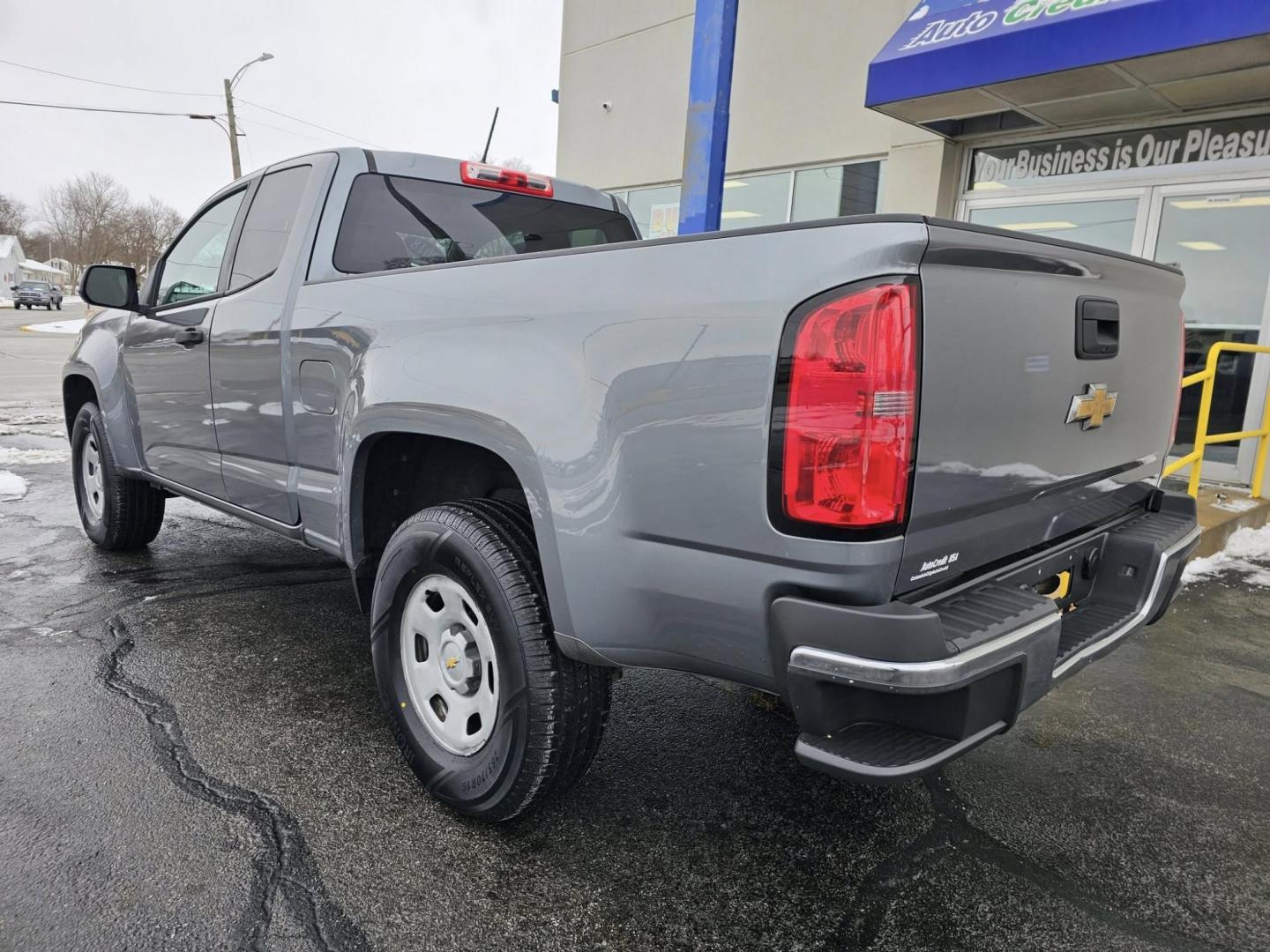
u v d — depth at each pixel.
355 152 3.42
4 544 5.19
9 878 2.15
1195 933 2.16
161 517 4.99
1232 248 7.07
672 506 1.94
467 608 2.46
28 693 3.18
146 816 2.44
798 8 9.32
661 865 2.34
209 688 3.28
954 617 1.87
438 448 2.85
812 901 2.22
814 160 9.38
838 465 1.69
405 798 2.60
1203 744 3.20
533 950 2.00
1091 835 2.58
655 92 10.98
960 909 2.22
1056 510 2.38
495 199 3.87
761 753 2.99
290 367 3.18
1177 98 6.82
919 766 1.69
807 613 1.74
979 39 6.51
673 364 1.92
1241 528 6.08
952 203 8.59
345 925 2.05
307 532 3.23
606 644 2.12
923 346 1.72
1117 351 2.45
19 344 27.44
